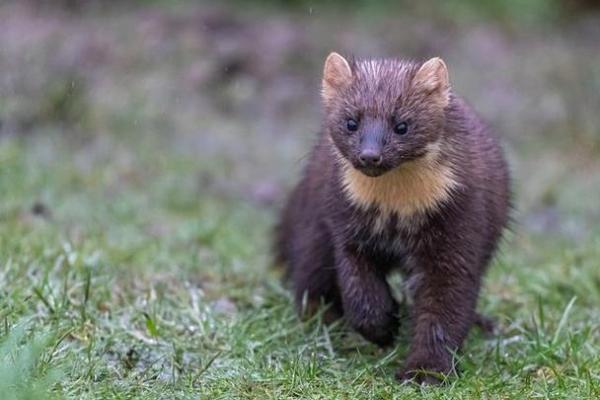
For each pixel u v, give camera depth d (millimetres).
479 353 10844
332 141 10367
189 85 23953
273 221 16781
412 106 9953
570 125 23719
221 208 18141
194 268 13469
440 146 10039
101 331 10570
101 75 23156
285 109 24141
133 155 19922
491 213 10656
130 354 10188
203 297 12305
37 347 8977
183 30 25875
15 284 11320
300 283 11656
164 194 18172
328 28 27609
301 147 21859
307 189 11703
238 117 23656
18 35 23031
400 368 10297
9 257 12141
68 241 13242
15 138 19266
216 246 15266
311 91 24891
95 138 20438
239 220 17391
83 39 24078
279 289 12773
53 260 12438
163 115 22359
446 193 10031
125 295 11820
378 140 9781
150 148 20516
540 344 10820
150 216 16781
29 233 13664
